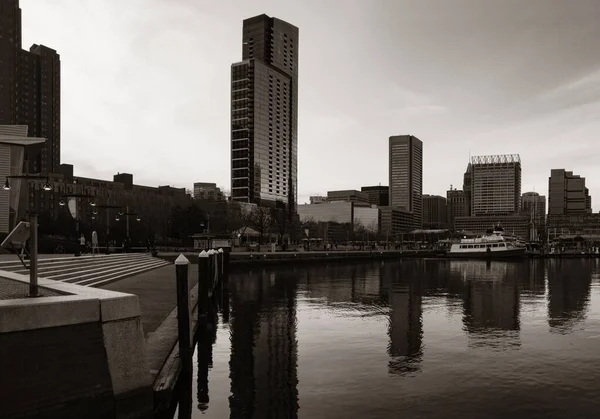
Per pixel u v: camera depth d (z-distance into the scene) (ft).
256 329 76.74
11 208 88.48
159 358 44.68
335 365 54.95
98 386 32.22
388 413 40.24
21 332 29.22
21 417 28.78
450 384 47.93
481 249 403.13
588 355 59.36
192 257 216.95
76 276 94.12
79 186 516.73
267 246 394.73
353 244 590.55
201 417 39.68
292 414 40.09
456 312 94.89
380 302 111.14
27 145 88.58
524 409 41.29
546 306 103.76
